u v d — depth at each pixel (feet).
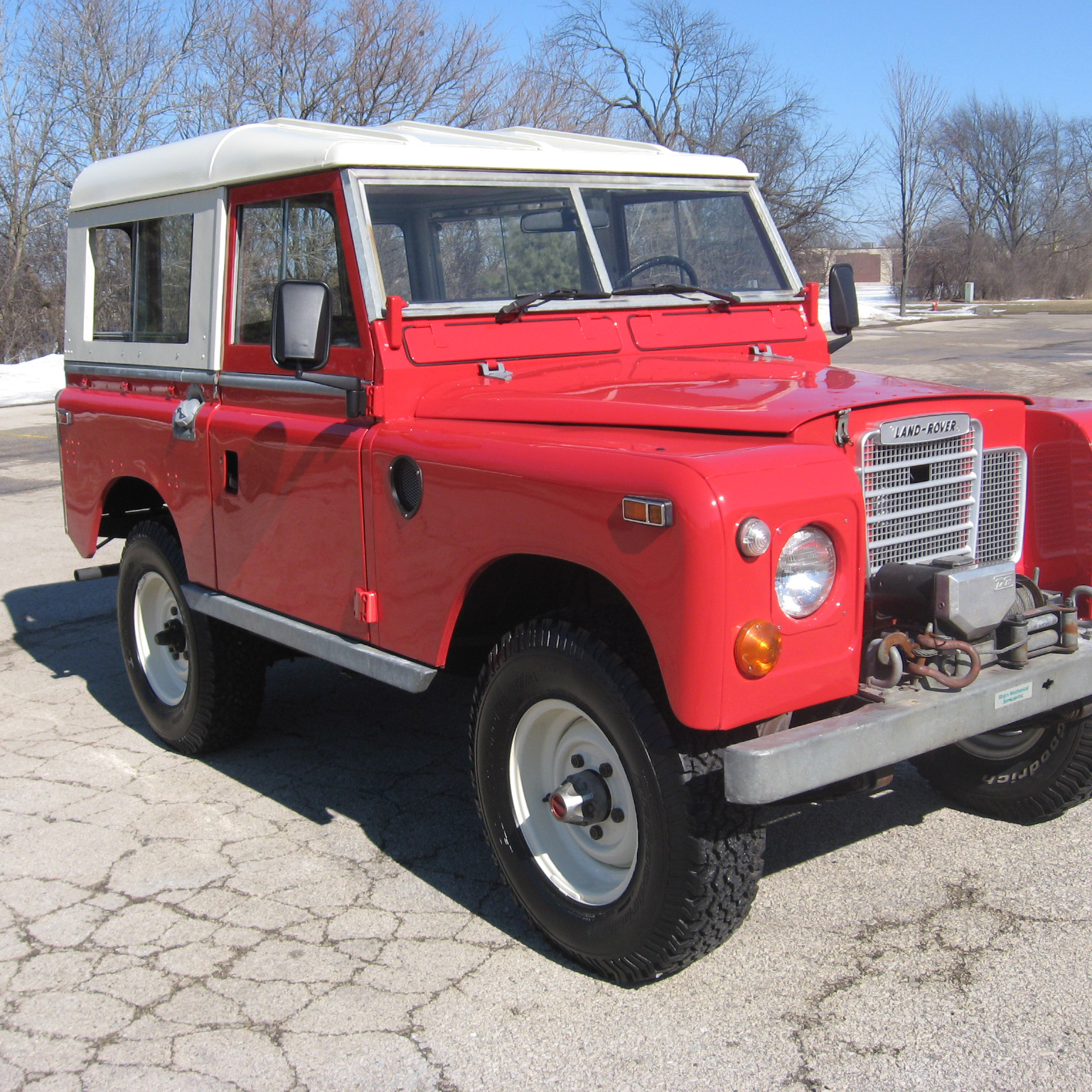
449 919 11.47
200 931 11.35
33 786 15.10
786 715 9.54
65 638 22.44
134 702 18.65
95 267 16.72
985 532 11.04
